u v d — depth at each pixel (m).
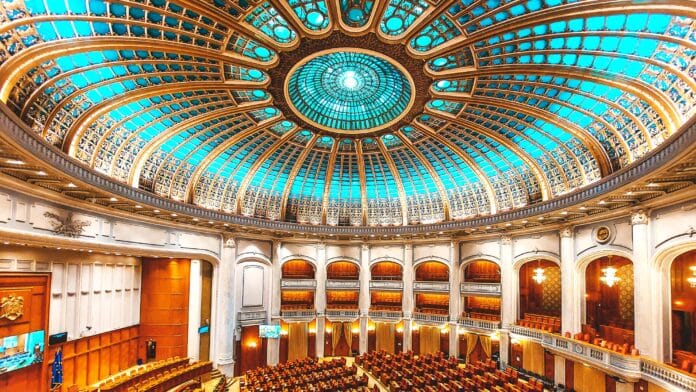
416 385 22.39
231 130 24.62
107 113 18.41
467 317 29.80
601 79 16.06
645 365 16.80
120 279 24.92
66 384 20.62
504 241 27.48
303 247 32.69
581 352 20.33
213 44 16.36
